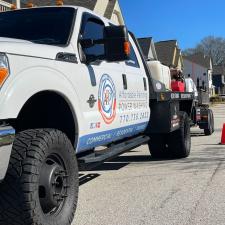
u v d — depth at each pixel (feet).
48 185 9.93
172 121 20.38
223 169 20.08
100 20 14.47
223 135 30.81
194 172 19.44
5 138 8.98
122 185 17.03
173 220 12.34
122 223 12.16
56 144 10.27
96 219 12.56
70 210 10.82
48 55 10.82
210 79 194.29
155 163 22.20
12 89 9.31
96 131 12.96
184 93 23.04
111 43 12.00
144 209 13.52
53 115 11.91
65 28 12.74
